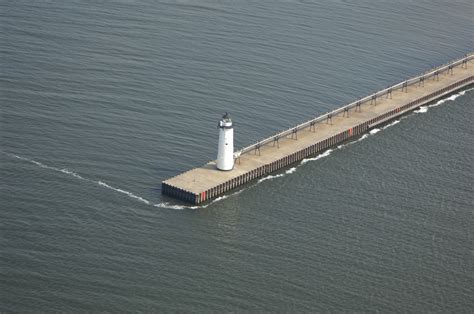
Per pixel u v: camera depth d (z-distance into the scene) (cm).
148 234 16525
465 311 15088
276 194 18200
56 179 17838
